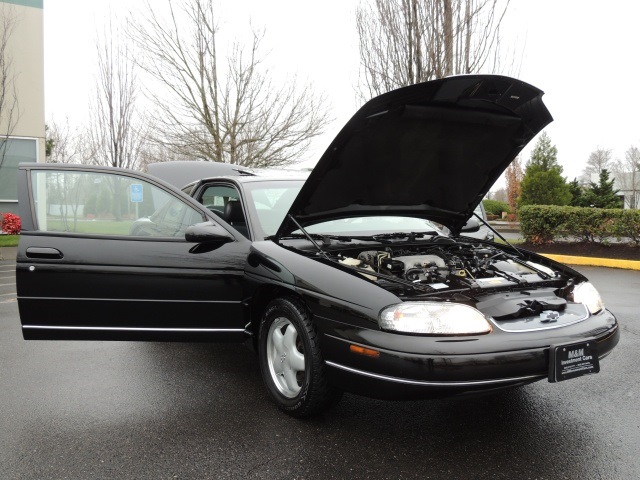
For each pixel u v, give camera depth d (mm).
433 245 3871
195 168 10305
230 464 2619
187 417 3191
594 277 9039
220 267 3457
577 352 2691
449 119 3373
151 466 2609
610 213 11375
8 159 14844
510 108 3447
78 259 3430
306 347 2975
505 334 2602
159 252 3457
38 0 15031
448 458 2660
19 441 2889
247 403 3404
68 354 4492
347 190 3598
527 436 2898
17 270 3418
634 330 5223
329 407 3053
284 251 3289
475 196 4168
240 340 3578
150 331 3480
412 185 3846
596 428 2986
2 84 14148
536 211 12398
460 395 2510
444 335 2537
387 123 3184
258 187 4090
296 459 2662
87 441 2883
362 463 2617
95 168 3551
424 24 11133
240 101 16188
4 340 4973
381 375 2584
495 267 3482
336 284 2865
